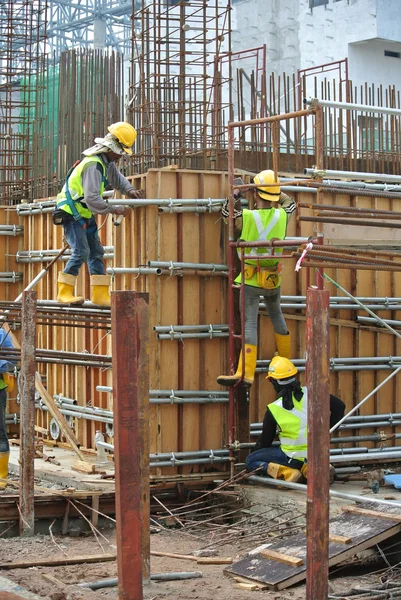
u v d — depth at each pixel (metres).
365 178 9.47
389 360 12.87
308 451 6.35
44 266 14.65
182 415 11.84
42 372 14.69
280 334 11.84
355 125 14.73
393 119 14.91
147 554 7.91
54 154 15.40
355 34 34.16
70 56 14.66
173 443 11.82
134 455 6.45
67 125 14.63
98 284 10.11
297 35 36.28
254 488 11.23
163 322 11.75
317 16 34.97
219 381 11.54
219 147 13.02
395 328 13.09
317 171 9.05
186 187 11.86
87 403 13.44
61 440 14.07
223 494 11.48
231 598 7.65
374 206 13.05
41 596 7.18
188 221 11.85
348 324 12.70
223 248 12.02
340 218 9.16
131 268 11.82
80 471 12.04
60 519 10.62
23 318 9.94
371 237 9.75
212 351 12.03
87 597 7.12
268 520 10.59
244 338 11.40
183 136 12.76
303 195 12.44
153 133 12.60
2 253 15.36
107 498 10.93
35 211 14.72
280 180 11.87
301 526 9.98
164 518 11.20
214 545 9.93
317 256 8.42
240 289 11.49
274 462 11.20
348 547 8.54
